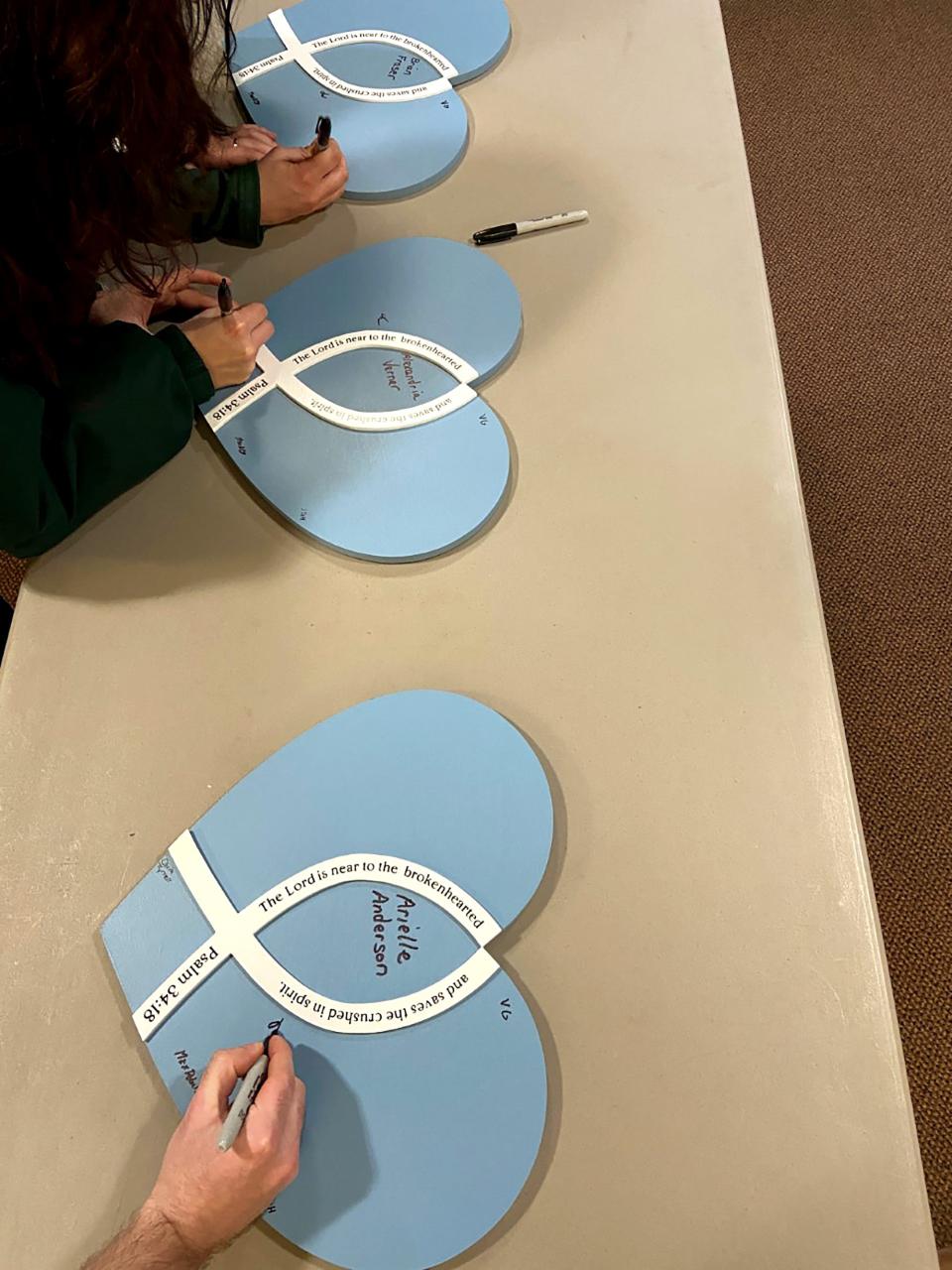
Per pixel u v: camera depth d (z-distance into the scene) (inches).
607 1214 23.1
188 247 35.3
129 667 29.3
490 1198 23.0
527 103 38.9
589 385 33.3
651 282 35.1
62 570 30.7
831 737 27.8
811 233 75.2
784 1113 23.8
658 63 39.7
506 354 33.5
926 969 53.1
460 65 39.1
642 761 27.7
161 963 25.5
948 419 68.4
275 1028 24.8
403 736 27.8
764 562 30.3
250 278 35.5
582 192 36.9
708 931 25.6
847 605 62.7
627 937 25.7
